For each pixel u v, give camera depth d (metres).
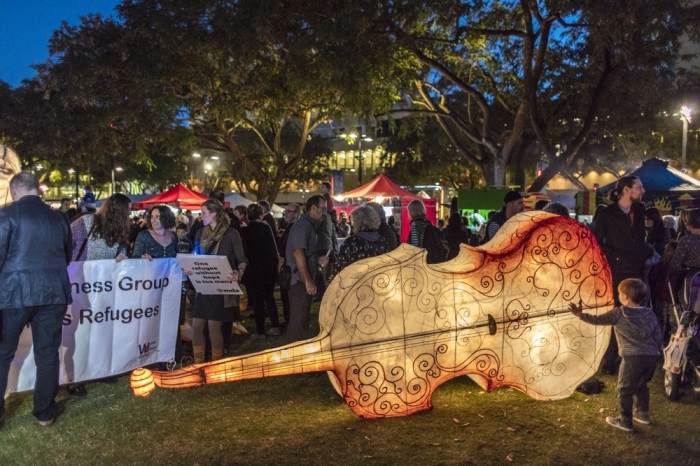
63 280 4.66
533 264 4.94
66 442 4.31
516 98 22.59
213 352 6.06
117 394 5.39
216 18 17.05
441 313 4.71
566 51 19.61
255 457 4.05
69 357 5.32
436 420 4.70
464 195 14.41
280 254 9.79
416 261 4.65
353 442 4.29
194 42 17.67
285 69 16.70
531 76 17.30
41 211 4.59
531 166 35.03
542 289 4.97
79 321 5.40
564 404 5.10
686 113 24.20
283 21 15.28
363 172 68.94
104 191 55.22
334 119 25.17
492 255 4.83
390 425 4.61
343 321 4.51
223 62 17.61
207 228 6.27
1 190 5.47
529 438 4.38
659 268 6.29
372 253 5.36
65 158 23.55
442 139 37.19
